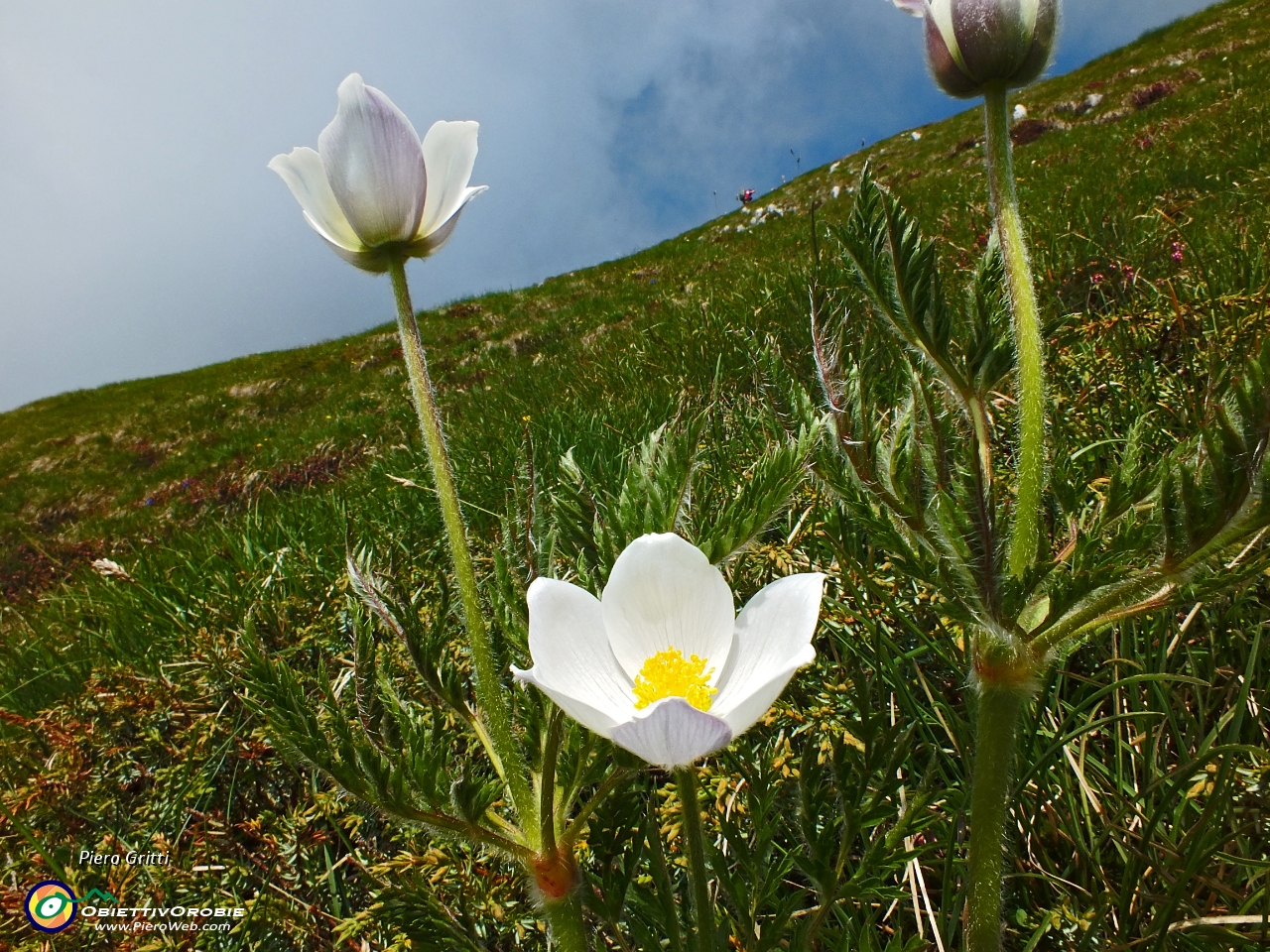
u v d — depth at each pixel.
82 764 0.28
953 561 0.14
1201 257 0.46
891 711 0.22
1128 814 0.20
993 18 0.15
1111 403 0.32
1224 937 0.17
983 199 1.00
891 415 0.28
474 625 0.16
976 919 0.15
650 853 0.17
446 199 0.18
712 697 0.15
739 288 0.85
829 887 0.17
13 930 0.23
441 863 0.20
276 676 0.15
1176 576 0.13
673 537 0.16
